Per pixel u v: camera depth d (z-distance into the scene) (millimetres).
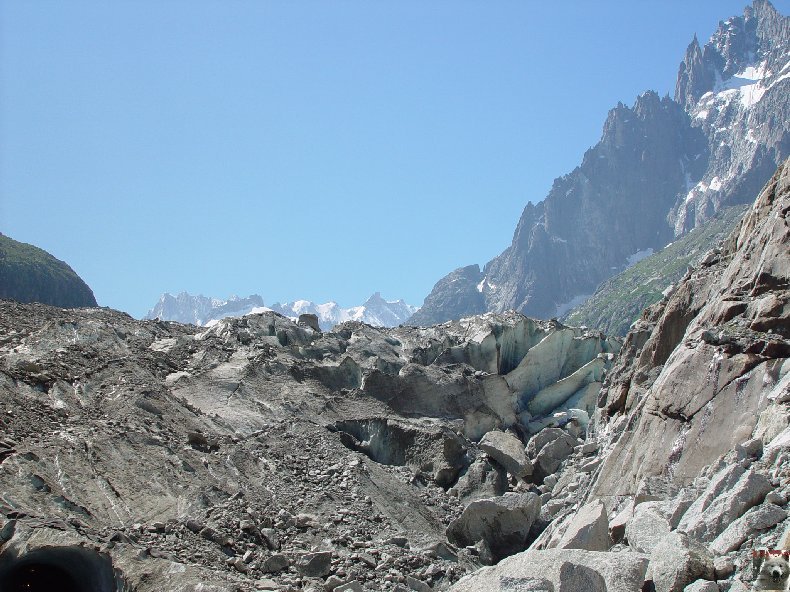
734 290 35250
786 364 30078
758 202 40281
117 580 25109
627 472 33281
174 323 59469
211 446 39719
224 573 27672
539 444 51875
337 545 34000
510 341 63438
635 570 20906
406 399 53688
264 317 59031
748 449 25984
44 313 53438
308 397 49938
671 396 32750
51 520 26531
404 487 44000
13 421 35531
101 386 42469
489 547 37594
